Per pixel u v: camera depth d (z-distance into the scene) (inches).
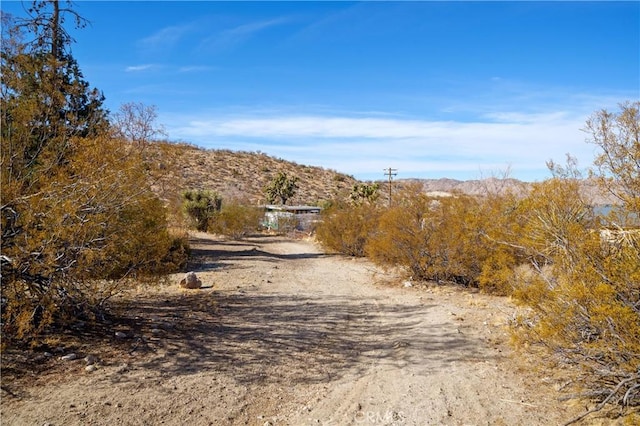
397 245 538.9
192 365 246.5
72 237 239.3
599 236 197.2
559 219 221.5
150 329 301.6
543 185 241.8
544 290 213.3
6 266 222.8
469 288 490.3
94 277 278.4
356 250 906.1
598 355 183.8
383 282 553.0
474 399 202.8
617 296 184.1
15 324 229.3
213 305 398.6
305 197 2947.8
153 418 184.4
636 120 201.9
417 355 270.7
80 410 183.3
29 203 233.6
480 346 281.4
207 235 1299.2
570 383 200.4
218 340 293.4
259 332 321.1
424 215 530.9
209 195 1413.6
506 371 236.1
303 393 220.8
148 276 316.5
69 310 276.5
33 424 169.8
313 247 1131.9
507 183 502.3
